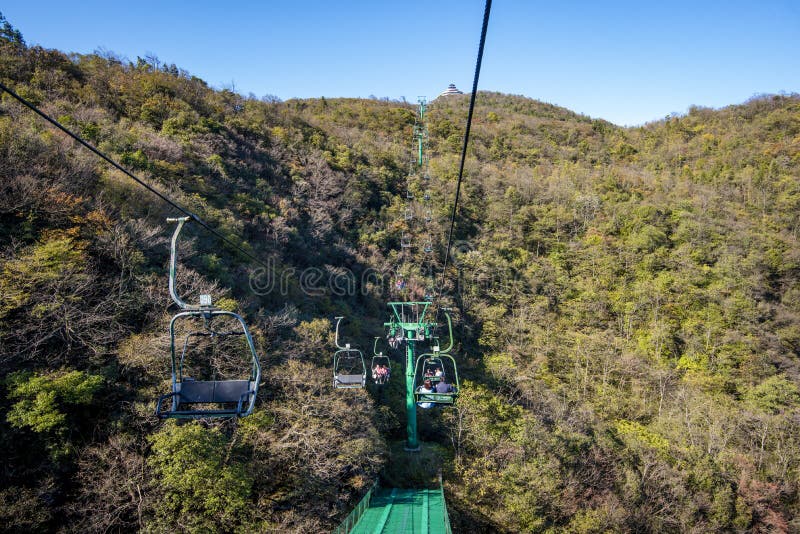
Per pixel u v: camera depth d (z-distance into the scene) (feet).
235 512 63.41
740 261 178.09
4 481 57.00
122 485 60.08
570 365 146.72
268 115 239.30
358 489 81.20
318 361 96.89
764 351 148.77
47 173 88.63
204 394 21.76
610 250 193.47
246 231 137.18
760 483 103.50
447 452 101.04
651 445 109.91
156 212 103.76
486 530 86.22
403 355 141.08
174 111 173.88
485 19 13.83
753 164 253.65
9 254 73.72
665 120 357.20
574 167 271.49
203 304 22.12
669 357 153.69
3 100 117.29
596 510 89.25
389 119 312.50
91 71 179.52
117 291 81.82
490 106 426.10
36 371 64.03
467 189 226.17
